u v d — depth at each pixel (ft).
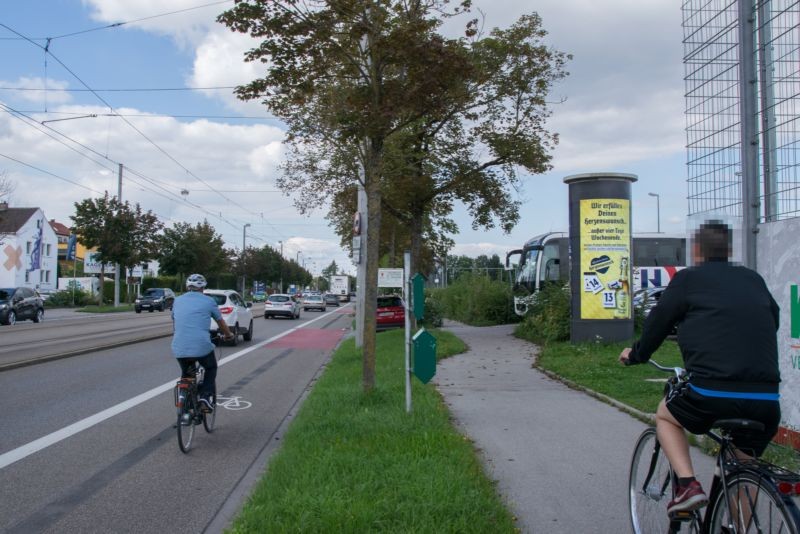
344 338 79.77
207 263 208.85
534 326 61.41
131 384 38.55
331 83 33.86
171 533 15.57
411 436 21.29
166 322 108.06
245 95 28.14
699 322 10.76
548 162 61.57
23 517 16.58
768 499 9.36
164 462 21.95
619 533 14.53
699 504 10.55
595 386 33.45
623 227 49.06
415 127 54.65
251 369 48.47
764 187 19.40
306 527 13.70
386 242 96.07
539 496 16.94
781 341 18.88
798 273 18.13
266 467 20.70
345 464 18.25
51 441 24.58
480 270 111.14
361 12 26.78
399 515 14.32
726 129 20.26
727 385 10.27
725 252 11.21
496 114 60.64
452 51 27.27
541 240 89.76
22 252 196.54
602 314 48.80
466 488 16.03
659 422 11.80
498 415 27.32
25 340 69.10
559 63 59.11
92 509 17.22
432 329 72.84
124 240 159.33
